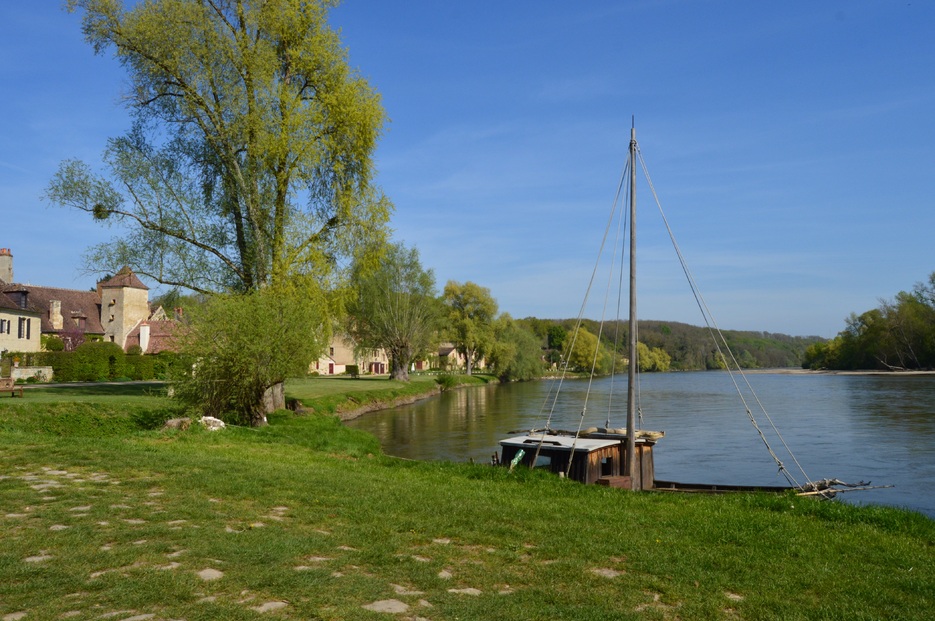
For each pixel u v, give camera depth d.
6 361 40.66
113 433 21.39
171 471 11.41
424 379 77.31
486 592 6.12
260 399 24.09
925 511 16.55
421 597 5.87
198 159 27.41
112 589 5.54
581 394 65.88
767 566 7.72
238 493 9.92
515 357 97.69
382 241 28.72
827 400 56.16
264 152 25.52
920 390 67.19
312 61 26.50
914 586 7.29
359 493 10.56
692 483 20.02
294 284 26.59
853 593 6.92
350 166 28.16
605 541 8.38
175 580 5.77
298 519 8.55
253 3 25.97
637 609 5.94
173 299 28.53
